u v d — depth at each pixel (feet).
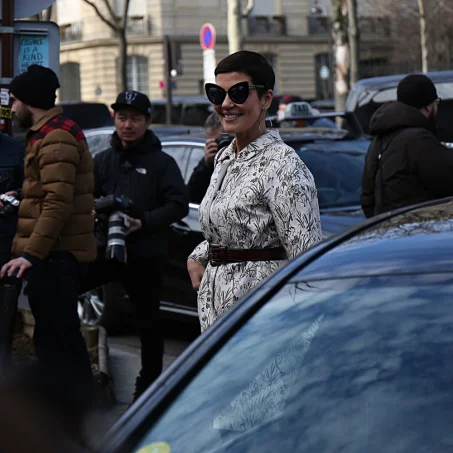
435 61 182.50
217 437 8.16
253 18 209.97
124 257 23.13
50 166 20.45
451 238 9.26
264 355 8.65
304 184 14.38
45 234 20.42
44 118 20.83
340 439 7.82
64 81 205.05
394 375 8.02
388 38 210.38
